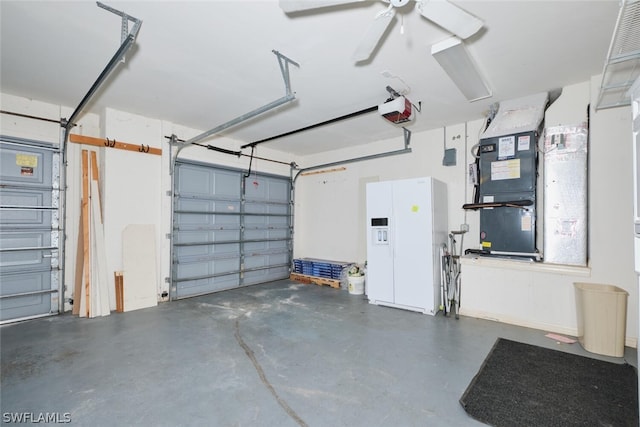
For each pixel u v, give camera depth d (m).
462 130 4.49
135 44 2.54
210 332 3.25
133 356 2.65
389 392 2.12
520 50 2.60
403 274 4.08
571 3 2.03
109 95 3.60
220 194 5.32
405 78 3.12
